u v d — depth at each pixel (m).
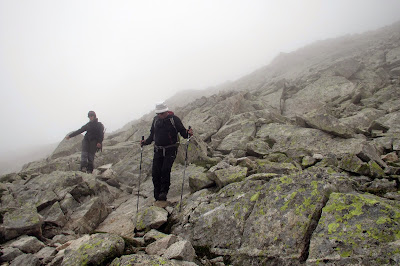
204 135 16.22
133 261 4.74
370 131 12.46
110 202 10.64
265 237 5.38
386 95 17.16
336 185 5.88
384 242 4.19
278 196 6.01
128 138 22.69
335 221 4.82
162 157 9.23
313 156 9.55
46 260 6.00
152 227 7.24
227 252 5.73
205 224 6.60
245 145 13.07
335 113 15.92
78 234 7.89
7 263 6.06
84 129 13.84
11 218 7.47
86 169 14.27
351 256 4.20
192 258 5.33
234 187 7.47
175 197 9.45
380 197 5.71
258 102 21.55
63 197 9.40
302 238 4.95
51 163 15.73
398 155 9.38
